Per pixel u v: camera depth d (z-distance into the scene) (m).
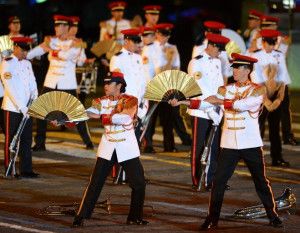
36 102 19.03
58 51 29.38
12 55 24.23
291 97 46.41
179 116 30.55
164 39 28.52
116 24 35.38
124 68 24.28
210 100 19.14
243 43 29.47
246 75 18.83
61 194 22.03
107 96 18.67
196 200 21.61
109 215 19.67
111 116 18.34
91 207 18.69
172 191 22.69
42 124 29.08
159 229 18.47
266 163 27.20
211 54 23.05
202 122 22.94
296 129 35.12
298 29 48.47
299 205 21.19
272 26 30.17
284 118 31.17
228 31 29.45
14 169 24.06
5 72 23.62
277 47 30.11
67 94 18.92
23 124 23.88
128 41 24.41
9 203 20.86
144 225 18.80
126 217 19.52
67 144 30.73
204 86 22.88
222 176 18.67
